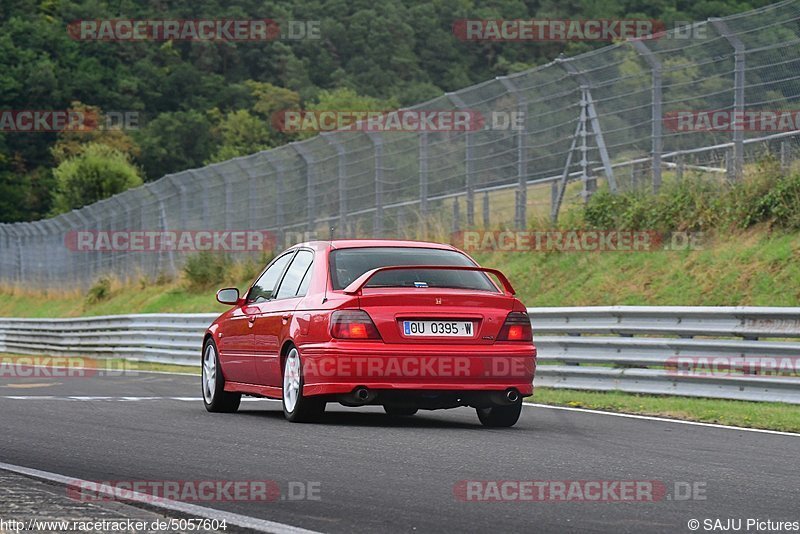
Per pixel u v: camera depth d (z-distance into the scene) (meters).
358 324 35.34
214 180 122.81
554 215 80.44
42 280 171.25
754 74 67.06
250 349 40.38
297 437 32.84
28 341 113.94
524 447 30.70
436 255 38.88
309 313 36.66
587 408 44.16
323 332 35.69
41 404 45.25
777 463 27.89
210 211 124.12
